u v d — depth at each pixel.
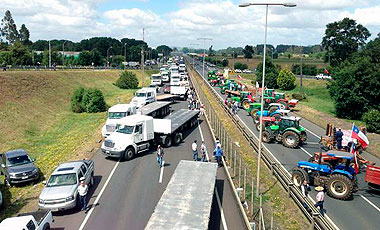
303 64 111.12
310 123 39.78
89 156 25.95
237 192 18.09
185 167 18.58
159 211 13.17
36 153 29.05
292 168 23.14
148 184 20.47
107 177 21.59
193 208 13.45
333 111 50.06
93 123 40.22
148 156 26.03
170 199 14.29
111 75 87.38
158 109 38.22
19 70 62.06
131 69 112.50
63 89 58.50
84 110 49.19
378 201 18.41
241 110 46.03
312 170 19.86
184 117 33.81
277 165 22.12
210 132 33.75
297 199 17.59
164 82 84.62
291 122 28.92
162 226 11.98
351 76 44.72
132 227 15.45
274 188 19.88
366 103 43.97
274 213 16.66
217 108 46.44
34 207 17.84
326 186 19.03
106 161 24.78
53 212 16.92
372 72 43.59
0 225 12.80
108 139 24.95
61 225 15.68
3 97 43.44
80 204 17.55
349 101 44.44
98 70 89.88
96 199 18.39
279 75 77.56
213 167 18.62
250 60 175.00
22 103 44.66
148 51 182.25
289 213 16.73
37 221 13.87
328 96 66.38
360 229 15.23
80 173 18.64
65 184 17.62
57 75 63.69
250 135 32.25
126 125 25.58
